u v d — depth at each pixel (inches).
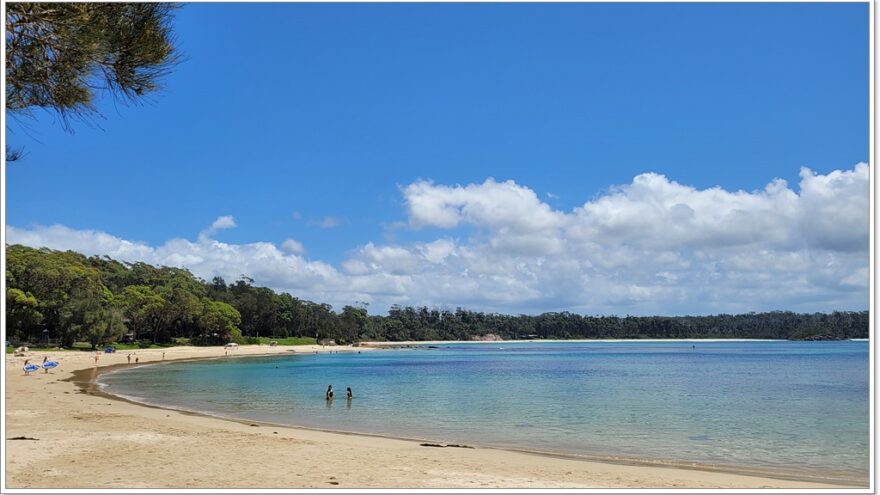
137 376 2358.5
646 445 871.1
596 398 1579.7
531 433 983.6
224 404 1405.0
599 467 646.5
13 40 334.3
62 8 323.3
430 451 718.5
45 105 362.0
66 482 482.6
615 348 7810.0
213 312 5152.6
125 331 4060.0
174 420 973.2
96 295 3828.7
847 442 905.5
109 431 790.5
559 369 3115.2
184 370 2824.8
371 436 894.4
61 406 1143.0
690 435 968.9
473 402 1477.6
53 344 3688.5
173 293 4822.8
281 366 3368.6
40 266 3570.4
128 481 489.1
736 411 1294.3
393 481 512.1
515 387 1957.4
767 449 840.3
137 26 353.1
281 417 1165.7
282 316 6486.2
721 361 3981.3
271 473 535.2
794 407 1380.4
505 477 543.2
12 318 3430.1
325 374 2640.3
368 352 6264.8
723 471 666.8
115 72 358.3
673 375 2588.6
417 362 3996.1
